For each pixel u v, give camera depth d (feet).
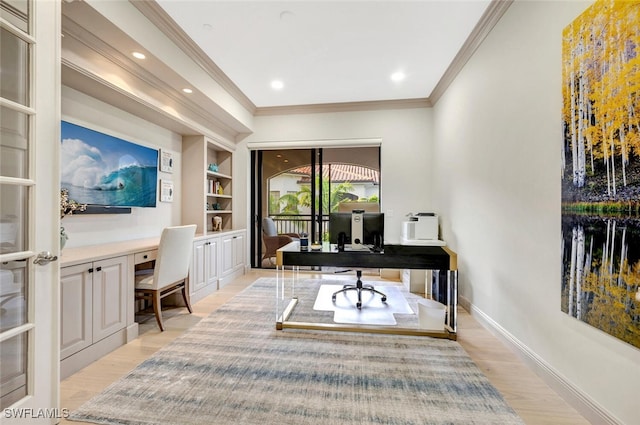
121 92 8.40
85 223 8.58
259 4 7.55
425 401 5.32
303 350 7.25
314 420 4.85
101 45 7.39
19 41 4.42
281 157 17.24
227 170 16.25
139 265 10.12
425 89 13.21
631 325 4.10
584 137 4.89
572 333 5.23
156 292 8.37
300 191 17.15
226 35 8.95
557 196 5.62
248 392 5.57
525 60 6.64
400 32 8.84
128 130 10.07
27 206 4.50
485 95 8.63
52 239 4.79
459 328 8.58
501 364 6.63
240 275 15.35
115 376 6.11
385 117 14.94
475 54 9.31
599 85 4.58
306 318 9.34
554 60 5.69
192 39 9.17
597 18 4.61
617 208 4.30
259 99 14.44
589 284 4.81
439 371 6.30
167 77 9.34
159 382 5.88
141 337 8.02
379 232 8.88
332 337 8.01
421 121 14.65
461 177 10.58
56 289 4.87
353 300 11.21
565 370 5.41
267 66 10.97
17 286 4.45
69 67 6.91
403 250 8.54
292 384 5.82
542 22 6.05
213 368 6.40
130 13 7.19
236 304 10.80
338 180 16.92
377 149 16.52
